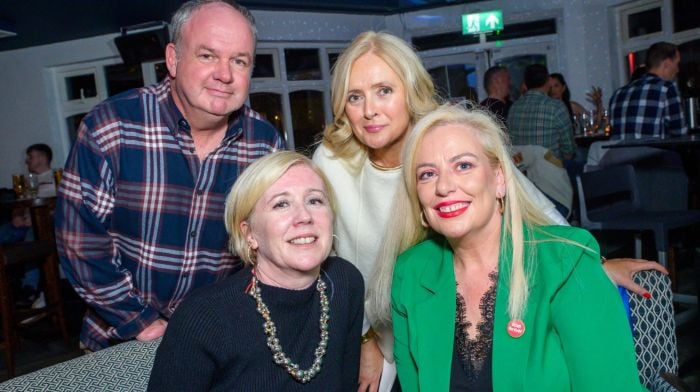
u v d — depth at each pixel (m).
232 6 1.68
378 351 1.90
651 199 4.24
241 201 1.38
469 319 1.45
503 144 1.45
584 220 3.43
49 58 6.68
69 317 4.87
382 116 1.72
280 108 7.35
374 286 1.70
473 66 8.06
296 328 1.40
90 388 1.34
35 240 4.45
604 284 1.34
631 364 1.28
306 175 1.40
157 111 1.73
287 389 1.38
